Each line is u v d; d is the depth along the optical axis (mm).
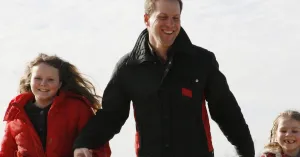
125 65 3664
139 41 3672
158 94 3553
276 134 4738
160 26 3453
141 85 3598
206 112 3717
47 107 4164
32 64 4203
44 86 4105
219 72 3662
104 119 3781
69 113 4109
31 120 4141
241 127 3805
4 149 4184
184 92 3543
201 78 3586
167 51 3605
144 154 3629
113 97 3756
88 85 4383
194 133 3578
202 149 3607
